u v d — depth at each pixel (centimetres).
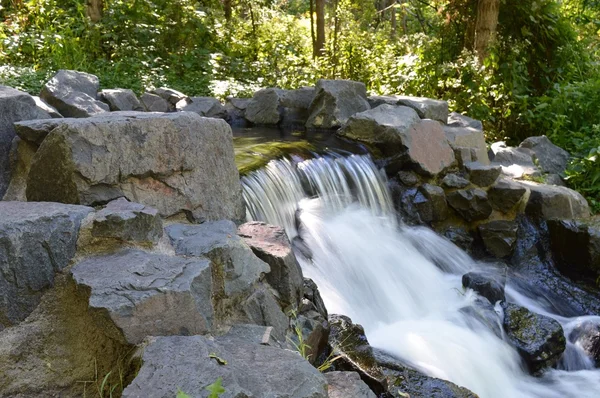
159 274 298
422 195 732
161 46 1173
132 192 381
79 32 1089
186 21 1246
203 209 414
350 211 668
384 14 2073
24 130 391
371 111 796
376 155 758
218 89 1038
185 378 242
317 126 860
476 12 1179
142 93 940
